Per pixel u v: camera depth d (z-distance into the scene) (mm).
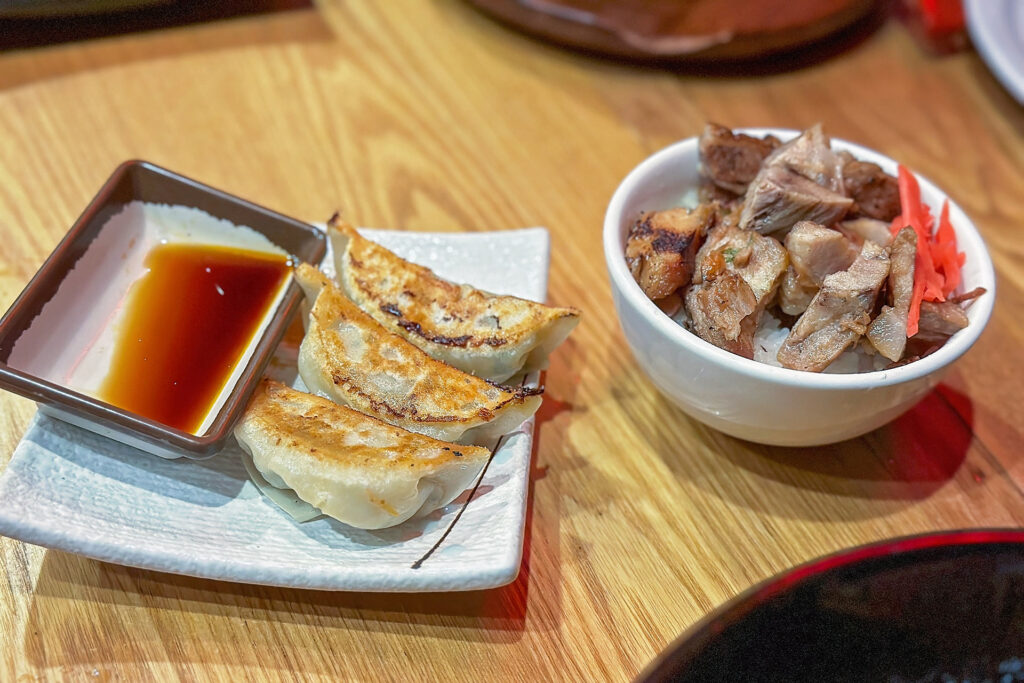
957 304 266
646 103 443
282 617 241
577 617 251
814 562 237
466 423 257
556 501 279
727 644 220
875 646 225
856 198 290
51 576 241
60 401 228
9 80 402
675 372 264
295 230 304
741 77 462
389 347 274
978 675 224
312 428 253
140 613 237
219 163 382
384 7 477
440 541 240
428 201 378
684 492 286
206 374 274
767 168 285
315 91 423
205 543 233
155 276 295
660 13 447
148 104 404
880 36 496
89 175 367
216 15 454
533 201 386
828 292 250
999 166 428
